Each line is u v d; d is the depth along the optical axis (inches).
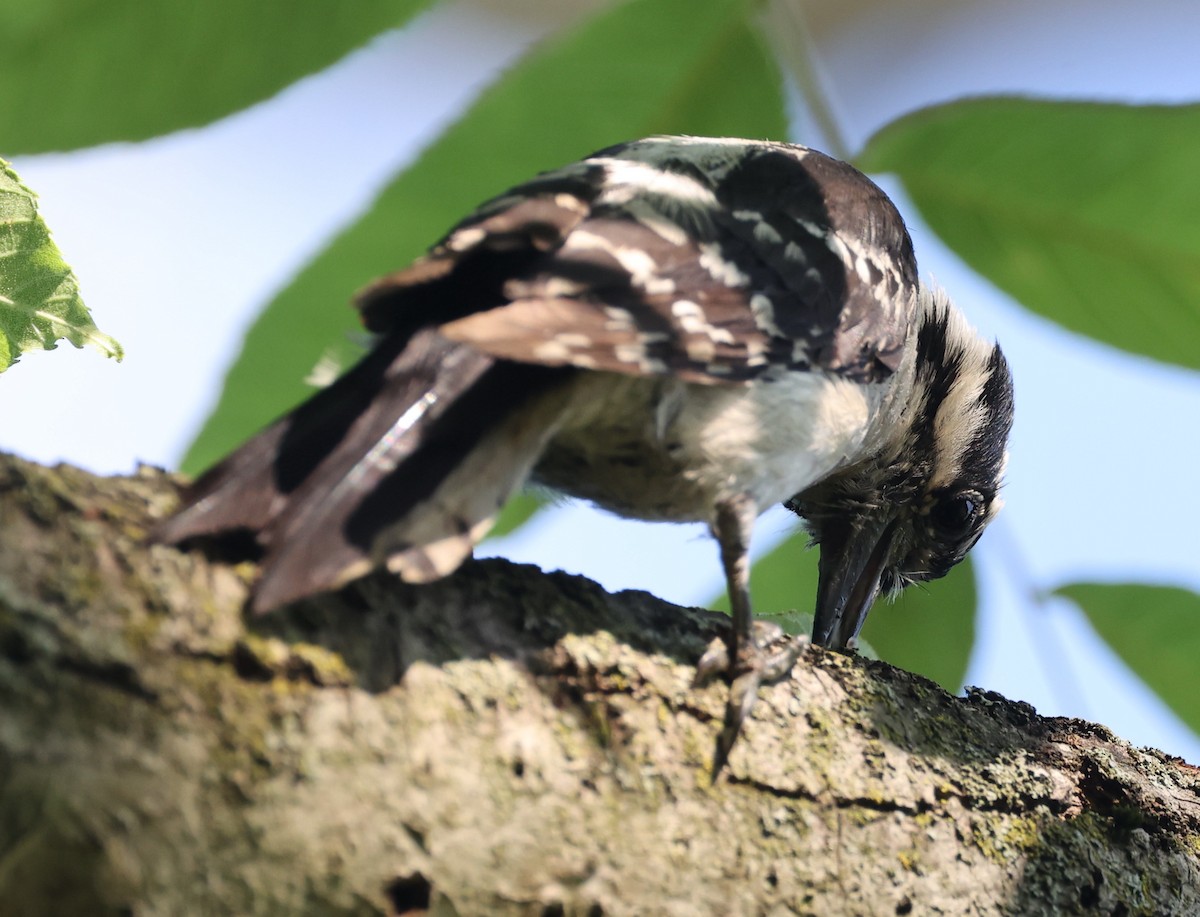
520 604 211.5
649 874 203.6
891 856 227.1
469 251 216.5
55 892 165.6
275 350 282.2
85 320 223.8
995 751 249.6
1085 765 257.4
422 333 211.9
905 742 240.4
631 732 209.9
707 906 208.5
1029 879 239.6
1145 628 299.7
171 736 170.6
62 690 165.5
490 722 195.6
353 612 191.3
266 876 176.2
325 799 178.9
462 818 188.5
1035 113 254.4
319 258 271.3
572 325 213.6
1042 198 264.1
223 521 182.7
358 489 192.5
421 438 200.5
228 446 289.4
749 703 222.5
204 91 222.1
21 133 221.0
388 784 183.6
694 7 244.5
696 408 245.6
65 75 217.8
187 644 174.4
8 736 161.6
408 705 189.0
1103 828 252.2
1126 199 261.4
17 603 165.9
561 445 249.6
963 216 269.1
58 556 172.1
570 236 230.5
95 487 185.0
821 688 238.2
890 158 262.1
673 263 243.4
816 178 292.0
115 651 169.3
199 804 171.8
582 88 251.9
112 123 221.9
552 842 195.8
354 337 254.5
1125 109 251.9
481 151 258.1
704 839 210.4
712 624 230.2
